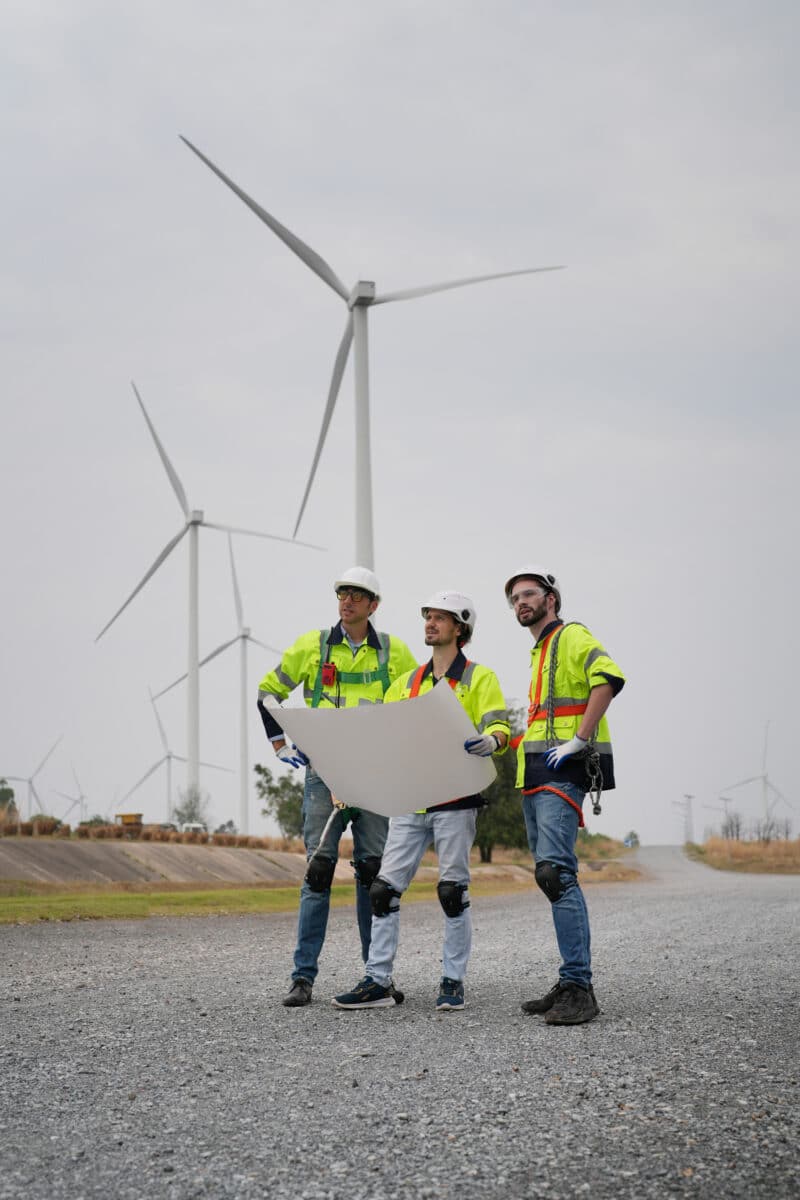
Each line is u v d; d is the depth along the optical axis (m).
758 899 20.39
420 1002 6.91
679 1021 6.09
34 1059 5.10
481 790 6.72
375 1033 5.76
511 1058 5.07
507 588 6.87
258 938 11.73
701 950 10.19
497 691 7.00
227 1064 4.98
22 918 13.67
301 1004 6.73
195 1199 3.24
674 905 18.19
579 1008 6.06
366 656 7.49
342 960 9.48
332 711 6.43
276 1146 3.74
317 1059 5.09
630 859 99.38
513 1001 6.93
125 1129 3.95
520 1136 3.82
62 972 8.51
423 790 6.55
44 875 21.39
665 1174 3.42
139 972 8.52
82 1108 4.23
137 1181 3.39
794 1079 4.62
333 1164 3.54
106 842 26.91
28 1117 4.11
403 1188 3.31
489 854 60.41
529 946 10.69
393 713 6.35
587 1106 4.19
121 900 16.77
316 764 6.65
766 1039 5.53
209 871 27.27
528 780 6.52
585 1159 3.56
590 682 6.39
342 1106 4.23
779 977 8.11
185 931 12.61
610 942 11.06
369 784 6.59
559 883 6.20
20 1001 6.93
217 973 8.45
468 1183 3.35
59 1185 3.35
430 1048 5.33
